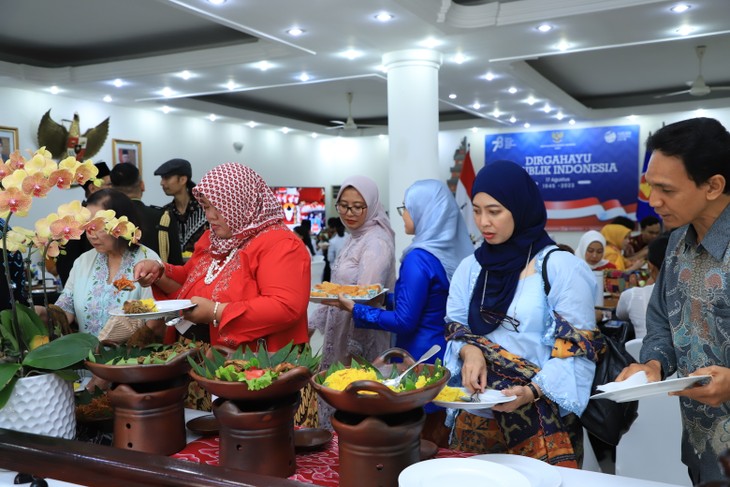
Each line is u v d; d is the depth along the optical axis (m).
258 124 10.42
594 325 1.51
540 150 11.36
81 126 7.92
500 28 5.22
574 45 5.84
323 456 1.39
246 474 1.06
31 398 1.31
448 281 2.24
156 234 3.58
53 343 1.37
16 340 1.39
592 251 5.51
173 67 6.46
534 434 1.49
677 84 9.62
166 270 1.93
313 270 9.58
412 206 2.32
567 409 1.42
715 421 1.38
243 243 1.73
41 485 1.17
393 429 1.11
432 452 1.33
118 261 1.97
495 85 7.80
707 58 7.82
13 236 1.42
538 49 5.99
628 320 3.34
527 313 1.51
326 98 9.91
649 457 2.44
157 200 9.07
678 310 1.43
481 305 1.58
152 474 1.08
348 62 6.34
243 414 1.19
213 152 10.08
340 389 1.15
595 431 1.48
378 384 1.07
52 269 5.18
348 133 12.32
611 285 4.58
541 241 1.56
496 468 1.11
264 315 1.59
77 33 6.23
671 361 1.47
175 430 1.38
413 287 2.21
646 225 6.85
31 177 1.32
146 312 1.53
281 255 1.66
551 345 1.51
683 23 5.15
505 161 1.57
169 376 1.34
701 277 1.36
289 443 1.26
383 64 6.06
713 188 1.25
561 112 9.93
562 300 1.49
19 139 7.16
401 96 5.91
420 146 5.91
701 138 1.23
